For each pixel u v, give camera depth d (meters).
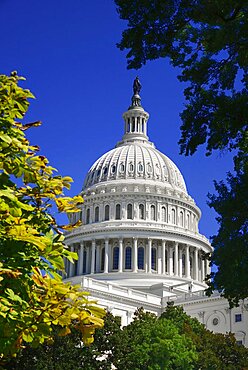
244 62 23.31
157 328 61.81
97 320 11.08
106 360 51.38
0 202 10.37
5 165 10.79
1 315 9.70
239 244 32.97
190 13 21.94
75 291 11.18
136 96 158.00
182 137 25.09
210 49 22.91
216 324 98.62
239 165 31.08
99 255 125.62
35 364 44.75
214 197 34.72
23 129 12.18
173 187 137.88
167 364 59.41
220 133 24.62
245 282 32.56
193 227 138.00
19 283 10.27
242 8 21.77
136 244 123.62
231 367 63.62
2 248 10.27
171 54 23.72
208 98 24.06
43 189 11.77
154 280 118.81
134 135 151.50
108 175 137.50
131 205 130.62
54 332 41.38
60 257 10.93
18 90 11.83
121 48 23.44
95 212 132.12
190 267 129.62
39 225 11.52
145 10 22.12
